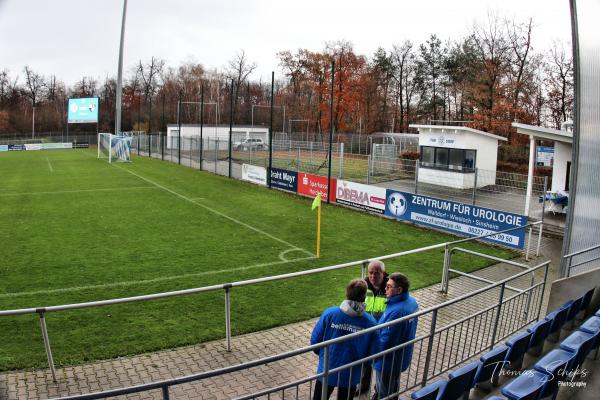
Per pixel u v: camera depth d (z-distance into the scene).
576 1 8.55
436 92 55.66
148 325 8.32
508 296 10.16
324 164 32.81
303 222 17.56
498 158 31.34
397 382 5.42
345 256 13.27
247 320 8.63
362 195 19.89
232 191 24.69
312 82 59.12
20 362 6.91
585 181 8.84
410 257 13.27
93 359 7.08
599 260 8.91
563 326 7.54
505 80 35.62
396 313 5.42
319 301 9.66
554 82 35.00
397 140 43.84
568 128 20.03
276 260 12.70
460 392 4.93
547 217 17.98
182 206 20.34
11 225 16.16
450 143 25.28
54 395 6.14
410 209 17.72
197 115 81.44
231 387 6.36
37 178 29.09
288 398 6.12
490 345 7.02
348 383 4.95
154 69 86.88
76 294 9.85
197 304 9.32
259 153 44.91
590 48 8.66
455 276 11.71
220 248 13.73
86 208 19.50
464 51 43.41
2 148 58.25
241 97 84.19
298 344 7.79
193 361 7.12
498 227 14.71
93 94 91.44
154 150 49.31
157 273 11.33
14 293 9.84
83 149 60.72
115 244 13.90
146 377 6.64
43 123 85.31
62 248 13.37
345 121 57.03
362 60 56.09
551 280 11.47
